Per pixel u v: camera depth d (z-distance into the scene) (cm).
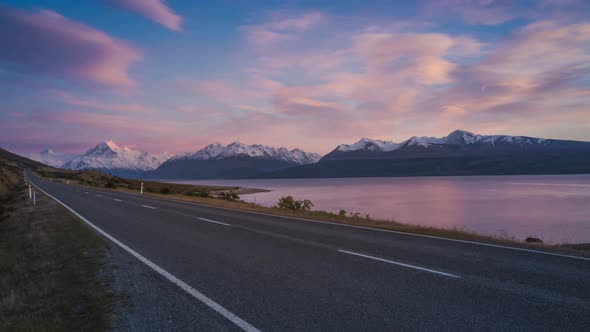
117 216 1684
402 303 518
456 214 4797
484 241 1035
